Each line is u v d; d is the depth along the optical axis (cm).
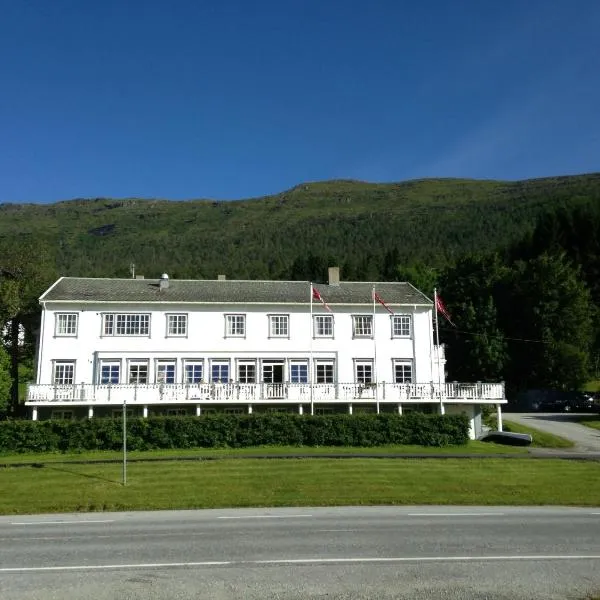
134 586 1172
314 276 13462
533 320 7456
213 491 2388
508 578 1235
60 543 1554
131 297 4678
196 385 4347
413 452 3491
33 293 5369
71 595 1120
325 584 1185
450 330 7862
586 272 9119
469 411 4606
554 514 2031
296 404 4444
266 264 19475
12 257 5466
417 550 1464
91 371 4516
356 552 1443
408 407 4566
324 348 4762
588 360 7425
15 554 1432
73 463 3047
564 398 6531
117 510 2147
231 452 3488
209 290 4931
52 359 4481
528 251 11106
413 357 4809
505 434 4109
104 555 1419
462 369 7669
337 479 2580
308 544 1528
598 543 1558
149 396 4300
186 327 4666
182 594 1122
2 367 4634
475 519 1905
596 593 1152
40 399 4206
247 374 4675
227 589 1152
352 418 3775
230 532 1688
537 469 2877
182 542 1556
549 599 1118
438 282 9244
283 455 3312
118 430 3606
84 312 4575
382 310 4850
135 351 4584
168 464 2928
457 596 1125
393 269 12594
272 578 1223
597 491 2480
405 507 2178
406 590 1153
